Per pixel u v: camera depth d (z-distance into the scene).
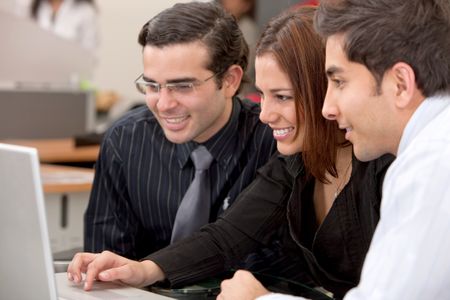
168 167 2.12
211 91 1.92
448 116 1.24
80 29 6.64
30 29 4.99
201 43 1.88
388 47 1.28
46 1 6.52
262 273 1.96
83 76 5.21
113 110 6.61
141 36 1.94
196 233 1.90
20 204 1.32
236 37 1.99
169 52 1.87
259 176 1.96
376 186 1.72
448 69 1.29
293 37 1.70
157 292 1.78
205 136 2.07
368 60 1.29
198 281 1.85
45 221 1.30
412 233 1.18
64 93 4.95
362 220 1.78
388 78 1.30
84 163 4.29
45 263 1.32
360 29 1.29
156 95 1.91
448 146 1.20
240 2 5.68
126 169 2.15
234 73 2.01
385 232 1.24
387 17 1.29
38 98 4.88
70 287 1.66
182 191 2.11
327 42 1.36
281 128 1.76
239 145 2.10
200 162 2.08
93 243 2.22
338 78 1.34
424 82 1.29
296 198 1.84
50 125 4.93
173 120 1.93
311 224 1.88
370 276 1.21
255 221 1.90
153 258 1.80
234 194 2.09
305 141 1.74
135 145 2.15
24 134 4.87
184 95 1.89
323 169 1.77
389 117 1.32
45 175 3.51
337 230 1.79
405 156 1.23
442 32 1.29
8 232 1.36
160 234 2.20
